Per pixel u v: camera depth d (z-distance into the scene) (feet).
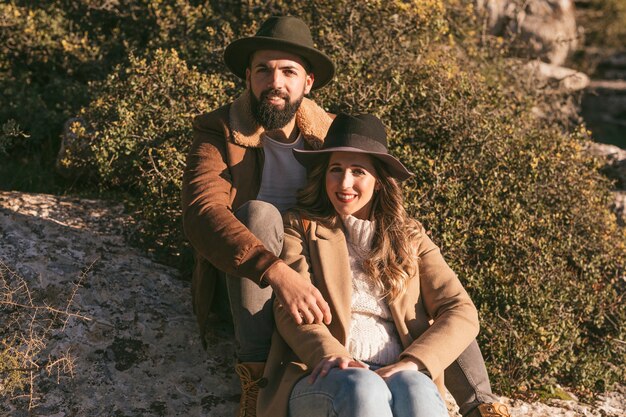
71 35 19.15
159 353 11.62
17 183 16.43
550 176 15.29
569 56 31.27
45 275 12.43
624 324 14.46
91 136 15.43
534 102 20.42
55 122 17.90
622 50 34.88
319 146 11.50
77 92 18.34
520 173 15.05
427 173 14.32
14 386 10.56
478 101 16.20
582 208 15.37
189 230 10.20
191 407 10.91
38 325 11.60
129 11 19.31
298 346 9.48
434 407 8.77
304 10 17.87
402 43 17.70
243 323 10.15
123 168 15.30
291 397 9.30
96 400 10.75
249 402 9.95
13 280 12.20
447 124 15.20
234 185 11.06
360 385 8.50
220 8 18.85
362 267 10.45
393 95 15.39
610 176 19.75
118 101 15.42
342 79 15.64
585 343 14.75
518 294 13.41
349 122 10.56
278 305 9.99
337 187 10.46
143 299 12.48
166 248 13.73
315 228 10.56
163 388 11.10
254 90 11.07
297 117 11.55
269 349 10.25
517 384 12.96
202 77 15.84
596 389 13.69
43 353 11.23
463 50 20.71
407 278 10.33
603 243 15.37
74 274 12.61
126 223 14.42
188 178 10.76
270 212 10.26
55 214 14.28
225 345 11.95
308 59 11.36
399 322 10.15
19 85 18.70
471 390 10.21
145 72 15.74
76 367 11.13
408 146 14.56
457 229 13.99
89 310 12.03
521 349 12.99
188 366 11.51
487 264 13.82
